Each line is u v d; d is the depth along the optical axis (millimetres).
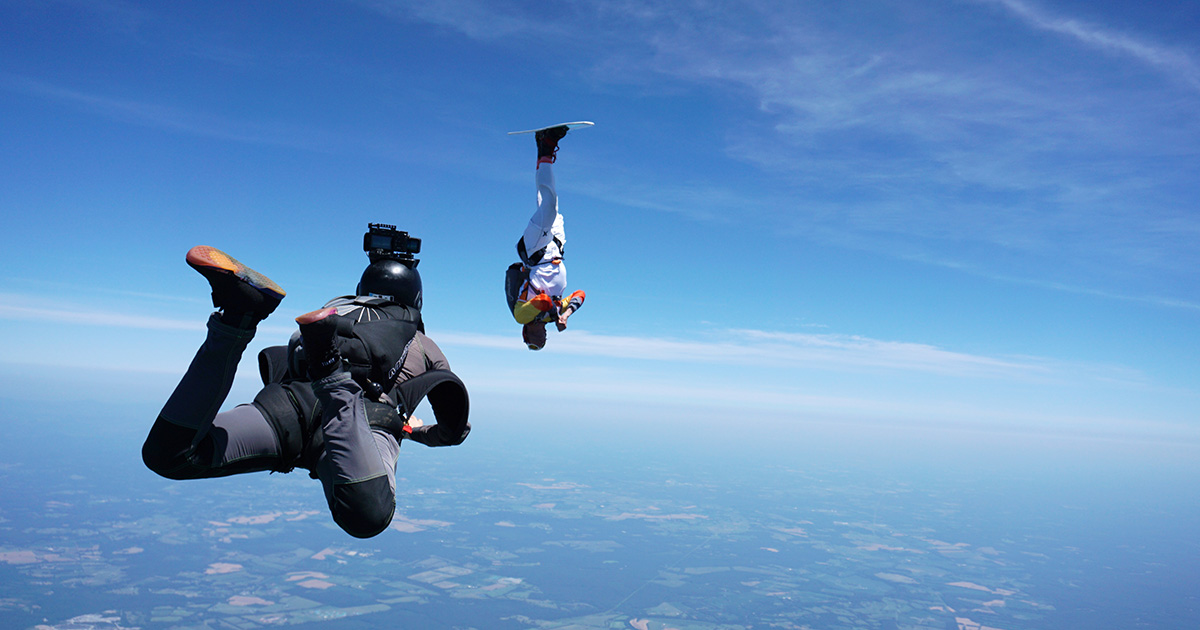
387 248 3555
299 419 2914
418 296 3656
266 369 3215
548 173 4367
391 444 2975
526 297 4398
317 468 2922
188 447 2527
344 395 2668
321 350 2680
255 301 2430
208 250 2414
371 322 3215
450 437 3709
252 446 2773
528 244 4383
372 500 2590
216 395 2482
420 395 3297
